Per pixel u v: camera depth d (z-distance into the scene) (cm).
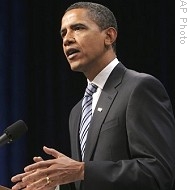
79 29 516
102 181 444
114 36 535
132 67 988
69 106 983
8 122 970
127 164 453
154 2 993
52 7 999
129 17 995
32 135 975
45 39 995
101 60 521
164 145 466
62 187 515
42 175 427
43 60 993
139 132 465
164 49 982
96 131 489
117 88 504
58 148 975
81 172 443
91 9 527
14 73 983
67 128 977
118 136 479
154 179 447
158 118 477
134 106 477
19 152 962
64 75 988
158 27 988
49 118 979
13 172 956
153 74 983
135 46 989
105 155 476
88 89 534
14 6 995
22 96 981
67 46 516
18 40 990
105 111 493
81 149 517
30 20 999
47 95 985
